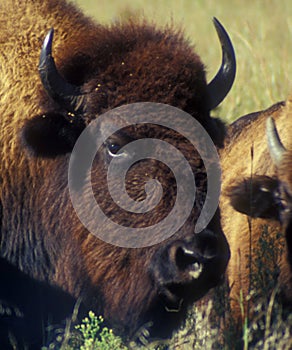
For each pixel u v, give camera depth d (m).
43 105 20.44
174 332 20.44
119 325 20.53
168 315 20.11
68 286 20.92
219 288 20.75
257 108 31.38
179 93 19.45
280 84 33.06
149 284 19.44
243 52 36.19
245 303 21.03
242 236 21.69
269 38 41.38
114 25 21.33
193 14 49.59
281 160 20.09
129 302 19.97
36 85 20.73
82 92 19.86
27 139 19.89
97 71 19.98
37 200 20.83
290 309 20.84
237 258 21.61
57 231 20.70
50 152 20.05
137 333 19.98
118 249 19.78
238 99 31.48
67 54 20.62
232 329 20.41
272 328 20.39
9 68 21.06
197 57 20.39
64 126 19.98
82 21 21.81
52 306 21.20
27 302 21.31
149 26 21.05
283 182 19.88
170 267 18.78
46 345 20.56
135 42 20.50
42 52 19.77
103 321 20.69
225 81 20.67
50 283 21.12
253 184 20.33
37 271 21.17
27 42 21.23
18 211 21.03
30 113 20.59
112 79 19.73
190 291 18.91
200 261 18.39
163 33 20.94
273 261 20.64
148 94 19.42
